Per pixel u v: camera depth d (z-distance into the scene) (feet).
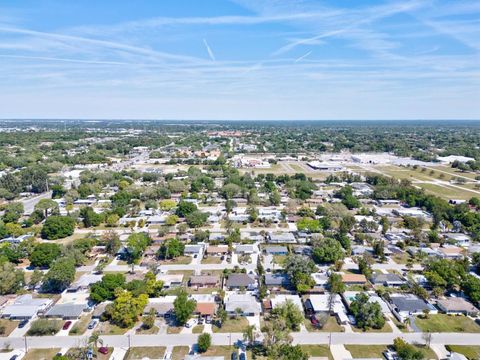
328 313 314.76
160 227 538.47
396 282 370.53
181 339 285.23
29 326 299.58
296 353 247.29
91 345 267.39
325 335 291.17
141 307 308.60
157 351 271.08
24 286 363.97
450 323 309.01
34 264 398.83
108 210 597.11
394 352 271.08
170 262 424.87
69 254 404.36
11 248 423.64
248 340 282.97
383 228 513.86
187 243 479.00
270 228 542.57
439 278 356.38
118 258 435.12
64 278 349.00
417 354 251.80
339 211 585.63
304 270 364.99
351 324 306.14
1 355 264.72
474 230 522.06
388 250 455.63
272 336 271.49
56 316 310.45
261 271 387.75
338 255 414.21
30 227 527.40
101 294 329.31
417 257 439.22
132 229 528.22
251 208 606.14
